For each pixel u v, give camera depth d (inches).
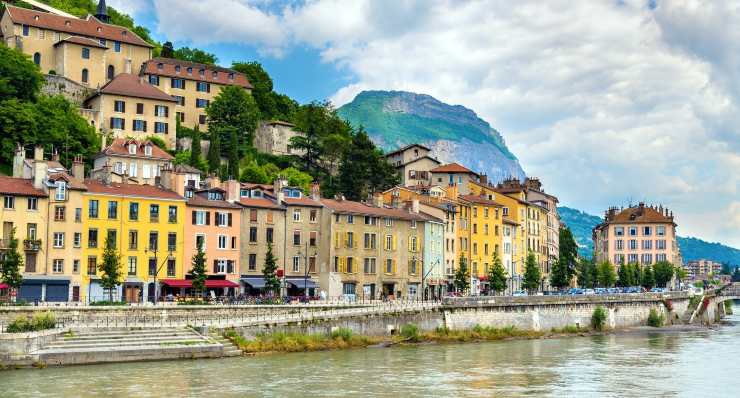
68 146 5861.2
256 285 4906.5
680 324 6146.7
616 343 4694.9
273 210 5078.7
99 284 4414.4
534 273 6200.8
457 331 4677.7
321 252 5246.1
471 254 6456.7
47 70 7076.8
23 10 7130.9
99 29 7421.3
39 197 4261.8
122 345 3410.4
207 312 3941.9
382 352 3991.1
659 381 3265.3
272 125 7706.7
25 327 3307.1
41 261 4239.7
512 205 7126.0
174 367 3270.2
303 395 2807.6
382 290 5516.7
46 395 2662.4
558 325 5231.3
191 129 7327.8
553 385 3129.9
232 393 2802.7
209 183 5324.8
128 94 6742.1
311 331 4067.4
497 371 3454.7
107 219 4463.6
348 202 5595.5
